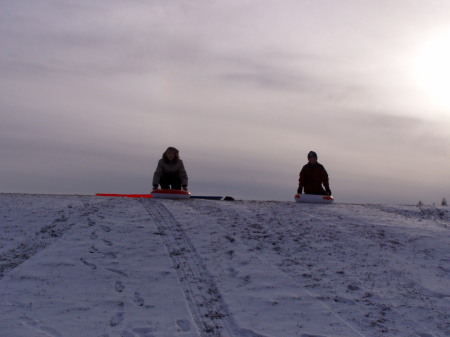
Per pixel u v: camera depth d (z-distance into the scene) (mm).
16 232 10719
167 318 6941
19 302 7211
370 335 6711
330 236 11305
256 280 8414
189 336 6430
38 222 11516
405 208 15578
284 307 7449
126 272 8531
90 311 7055
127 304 7344
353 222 12750
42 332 6328
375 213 14414
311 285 8344
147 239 10367
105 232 10680
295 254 9961
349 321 7102
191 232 10984
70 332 6391
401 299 7980
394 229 12133
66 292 7641
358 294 8094
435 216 14562
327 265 9383
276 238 10969
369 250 10430
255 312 7246
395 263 9695
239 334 6613
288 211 13984
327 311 7379
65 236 10250
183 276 8500
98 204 13938
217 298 7699
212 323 6887
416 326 7055
